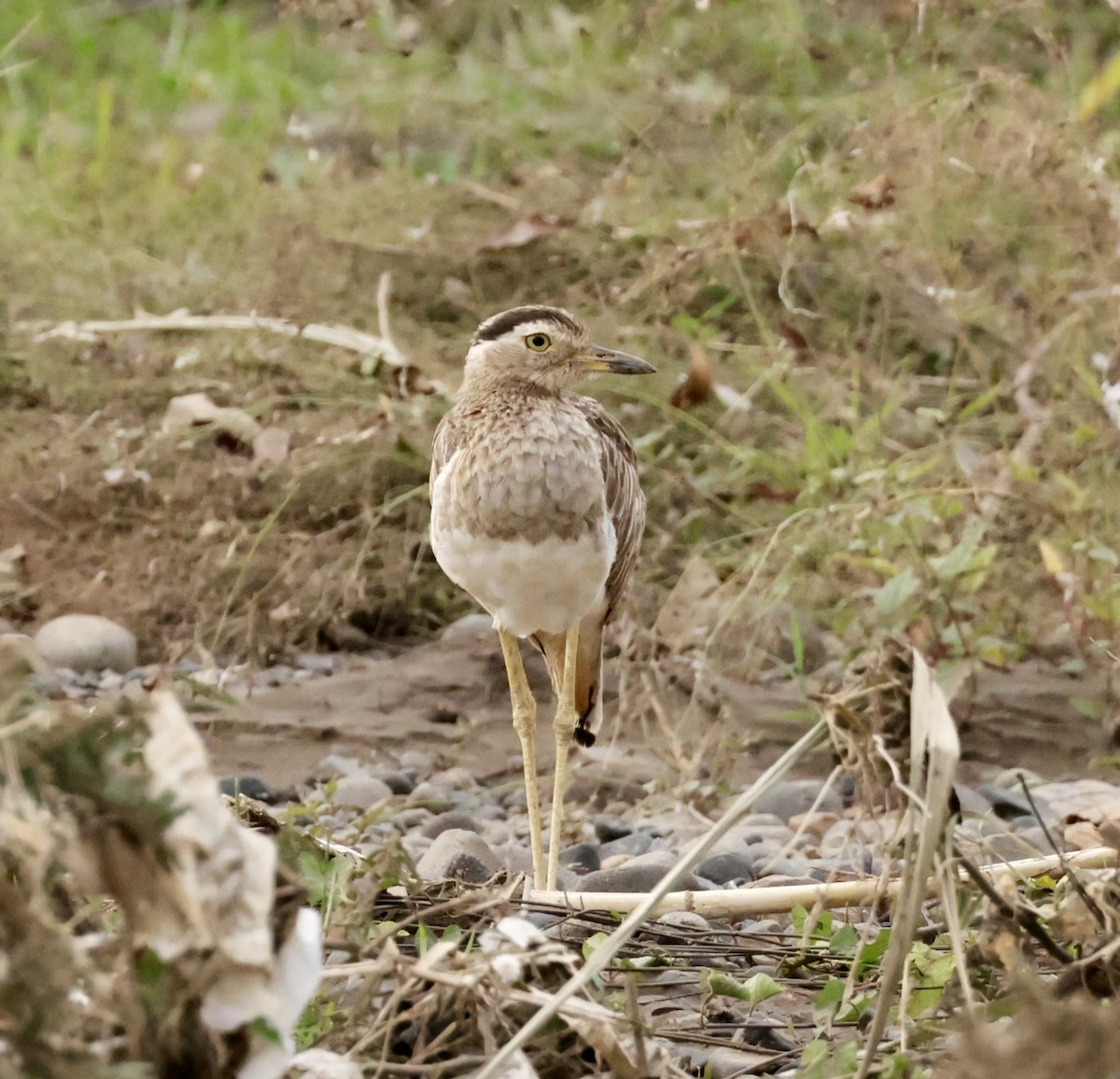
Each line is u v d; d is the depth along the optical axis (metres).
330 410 13.28
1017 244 12.53
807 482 11.38
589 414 8.73
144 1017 3.91
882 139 12.47
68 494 12.83
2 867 4.14
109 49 21.95
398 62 17.81
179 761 3.90
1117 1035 3.89
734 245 12.84
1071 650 11.26
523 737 8.27
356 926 5.27
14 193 16.11
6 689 3.99
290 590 12.35
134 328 13.19
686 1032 5.79
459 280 14.62
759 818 9.28
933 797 4.73
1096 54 14.67
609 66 16.38
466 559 8.06
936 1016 5.38
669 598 11.25
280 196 15.60
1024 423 11.98
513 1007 4.96
